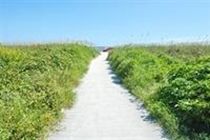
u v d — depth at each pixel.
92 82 19.61
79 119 11.90
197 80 12.57
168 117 10.99
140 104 13.83
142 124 11.24
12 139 8.83
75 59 25.59
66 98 13.73
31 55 21.58
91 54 39.81
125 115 12.33
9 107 10.57
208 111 10.52
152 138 9.95
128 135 10.23
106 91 16.81
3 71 15.63
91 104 14.05
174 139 9.72
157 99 13.09
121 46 39.00
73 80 18.36
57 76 16.47
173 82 12.98
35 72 16.72
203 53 30.80
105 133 10.44
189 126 10.49
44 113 11.15
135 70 19.06
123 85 18.41
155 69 18.23
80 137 10.12
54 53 22.95
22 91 12.90
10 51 20.84
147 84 15.90
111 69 26.45
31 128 9.33
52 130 10.62
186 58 26.41
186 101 11.26
